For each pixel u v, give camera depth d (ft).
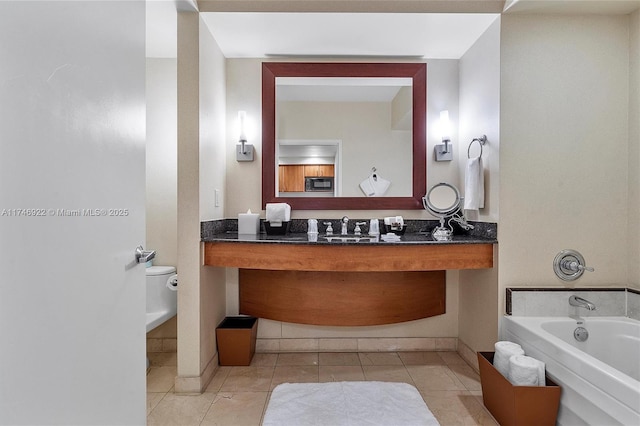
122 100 3.08
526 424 4.67
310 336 7.99
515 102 6.26
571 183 6.27
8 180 1.84
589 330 5.92
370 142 8.04
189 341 6.15
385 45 7.43
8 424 1.86
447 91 8.07
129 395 3.21
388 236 7.17
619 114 6.28
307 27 6.66
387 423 5.14
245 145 7.86
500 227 6.29
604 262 6.29
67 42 2.29
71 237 2.36
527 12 6.23
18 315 1.92
